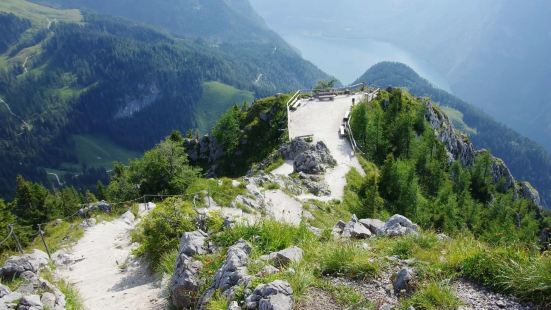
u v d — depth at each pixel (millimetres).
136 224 26766
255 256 12367
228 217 16781
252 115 79375
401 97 77062
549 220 87312
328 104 73500
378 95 77875
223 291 10766
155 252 17094
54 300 13266
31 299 12453
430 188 59688
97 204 35219
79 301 14312
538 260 9586
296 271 10602
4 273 16281
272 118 75438
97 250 22547
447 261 10750
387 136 63750
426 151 62938
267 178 39719
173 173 47500
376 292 10117
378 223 17734
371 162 53438
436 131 79375
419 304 9188
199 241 14250
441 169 64812
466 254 10742
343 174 46656
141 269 17328
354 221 17719
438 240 13094
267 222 14969
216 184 34156
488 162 82438
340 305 9656
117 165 97125
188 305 11906
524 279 9242
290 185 40062
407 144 63250
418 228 15766
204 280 12133
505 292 9500
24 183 74250
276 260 11703
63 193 98875
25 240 44531
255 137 75562
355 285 10484
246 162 72312
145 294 14203
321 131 61438
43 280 14445
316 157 48000
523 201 83125
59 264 20000
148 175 48625
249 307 9461
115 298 14398
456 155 90812
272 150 65188
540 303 8984
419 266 10641
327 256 11508
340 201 38750
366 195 38094
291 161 51688
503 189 91250
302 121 66062
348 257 11367
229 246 13461
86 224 29359
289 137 59656
